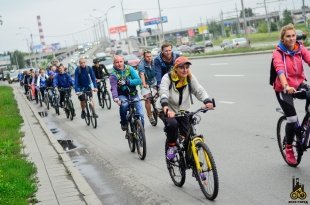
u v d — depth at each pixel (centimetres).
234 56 3950
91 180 841
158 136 1162
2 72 8281
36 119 1759
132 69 986
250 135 997
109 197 723
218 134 1062
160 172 826
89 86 1523
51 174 846
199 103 1603
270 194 622
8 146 1166
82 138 1321
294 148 720
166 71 996
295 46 668
